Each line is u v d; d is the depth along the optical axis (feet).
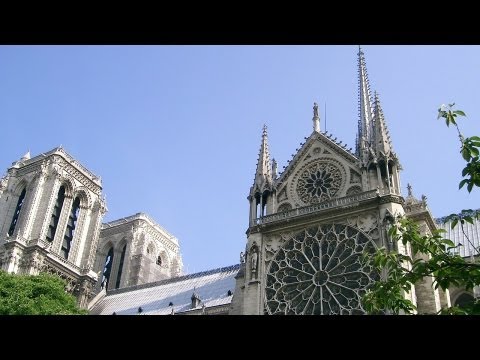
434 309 167.32
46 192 337.31
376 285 81.05
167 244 438.81
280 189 213.25
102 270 408.87
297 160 216.13
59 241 333.42
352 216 186.09
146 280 388.98
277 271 189.88
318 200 202.28
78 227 349.61
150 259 400.06
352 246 180.45
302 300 178.81
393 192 183.83
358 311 166.71
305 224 193.67
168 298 314.55
